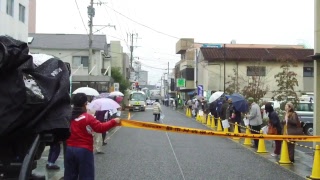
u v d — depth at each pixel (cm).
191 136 2150
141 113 4975
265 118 2183
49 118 419
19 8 2698
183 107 6719
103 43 5100
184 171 1128
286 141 1301
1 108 387
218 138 2059
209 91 4672
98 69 5000
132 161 1302
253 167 1216
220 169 1172
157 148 1647
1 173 414
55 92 423
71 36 5228
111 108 1273
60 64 452
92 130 704
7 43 398
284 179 1040
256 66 4566
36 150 408
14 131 400
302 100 2656
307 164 1284
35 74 415
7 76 395
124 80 6038
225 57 4834
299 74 4725
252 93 3152
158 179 1012
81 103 702
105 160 1320
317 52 1579
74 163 703
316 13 1586
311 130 2275
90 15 3422
